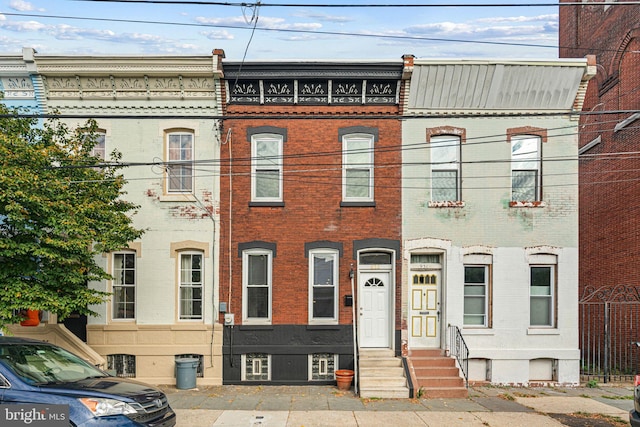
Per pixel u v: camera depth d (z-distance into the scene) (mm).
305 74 15484
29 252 11969
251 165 15867
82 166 11945
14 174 11328
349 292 15617
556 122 16047
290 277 15648
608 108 20062
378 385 14172
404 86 15641
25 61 15375
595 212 20719
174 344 15492
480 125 15984
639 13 18062
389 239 15664
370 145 15969
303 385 15336
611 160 19688
